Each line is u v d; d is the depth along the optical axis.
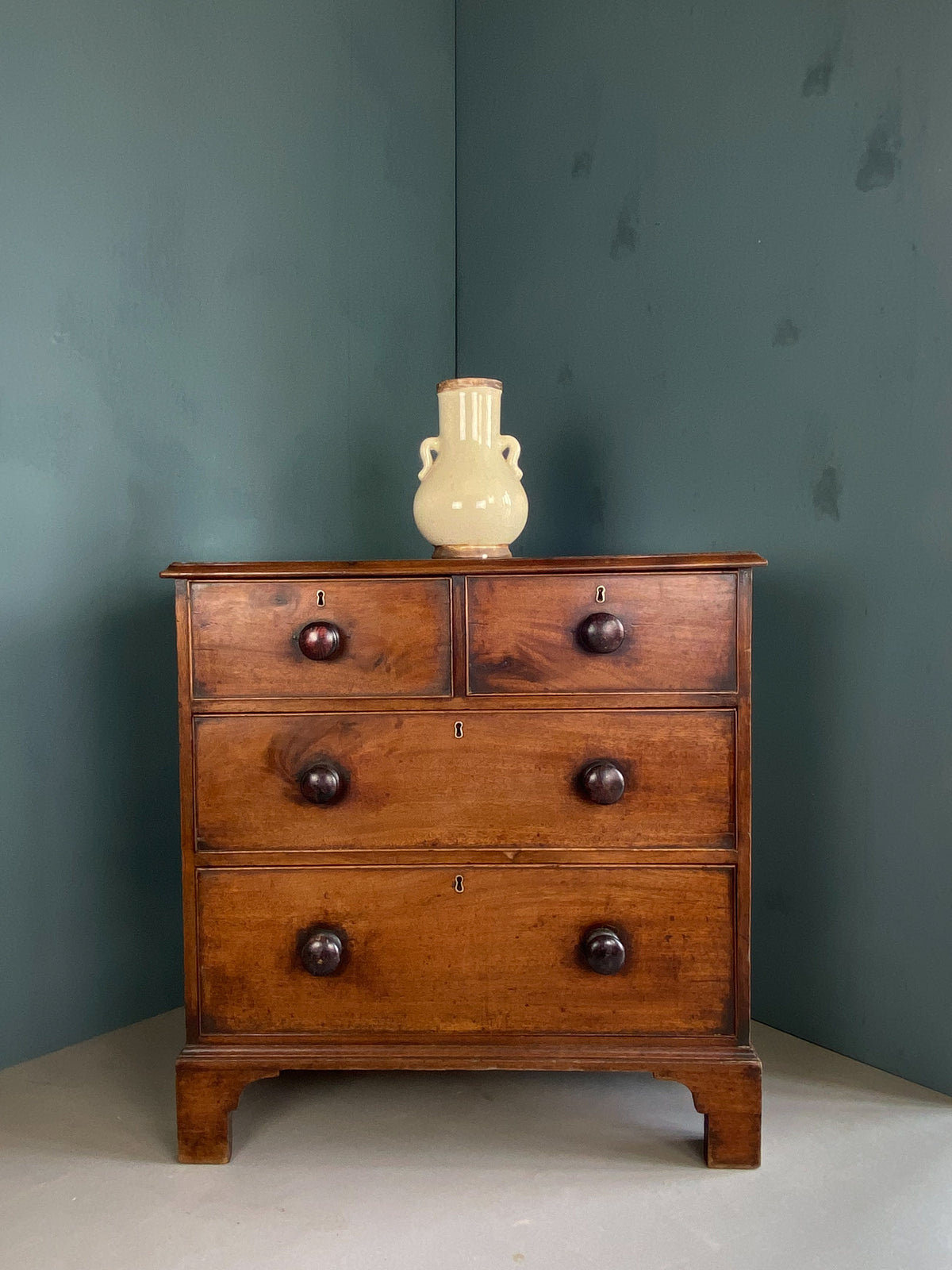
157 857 2.05
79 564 1.89
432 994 1.58
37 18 1.77
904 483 1.70
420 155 2.42
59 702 1.88
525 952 1.57
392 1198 1.48
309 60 2.18
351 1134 1.65
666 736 1.54
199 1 1.99
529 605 1.53
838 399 1.79
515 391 2.39
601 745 1.54
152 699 2.01
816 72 1.78
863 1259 1.34
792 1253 1.35
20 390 1.79
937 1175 1.52
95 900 1.96
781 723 1.91
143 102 1.92
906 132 1.67
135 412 1.94
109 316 1.89
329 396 2.26
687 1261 1.33
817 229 1.80
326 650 1.50
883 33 1.69
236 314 2.08
